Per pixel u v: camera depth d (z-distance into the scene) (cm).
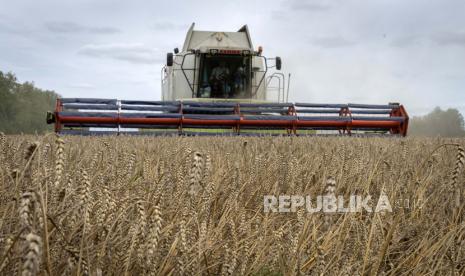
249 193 427
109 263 221
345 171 492
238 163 499
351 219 307
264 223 328
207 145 778
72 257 198
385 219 339
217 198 400
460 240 320
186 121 1509
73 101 1491
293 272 251
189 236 261
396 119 1588
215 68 1817
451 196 396
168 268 230
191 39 1956
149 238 190
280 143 800
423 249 303
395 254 335
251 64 1825
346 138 1120
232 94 1820
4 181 290
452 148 687
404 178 457
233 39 1958
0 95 7681
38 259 124
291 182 437
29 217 154
